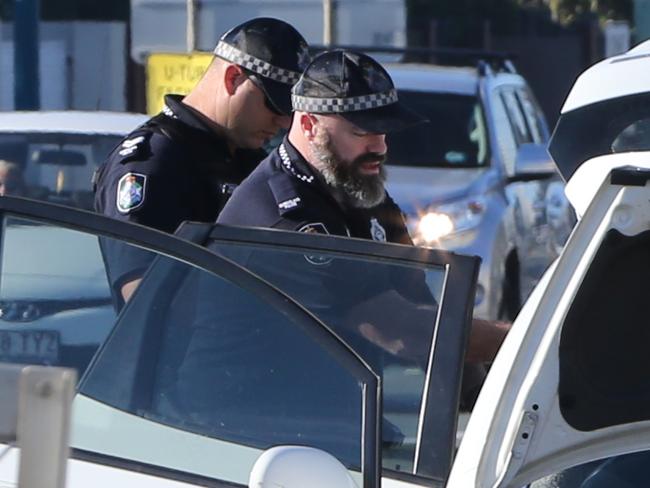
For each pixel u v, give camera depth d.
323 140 15.41
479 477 10.00
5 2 54.75
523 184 36.91
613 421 10.31
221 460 11.98
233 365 12.19
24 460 7.88
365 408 11.00
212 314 12.24
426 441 11.93
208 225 13.75
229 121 16.95
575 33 82.56
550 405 10.12
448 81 36.56
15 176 29.48
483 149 35.28
